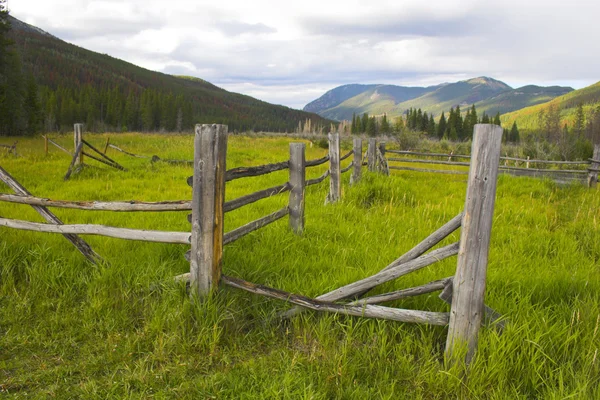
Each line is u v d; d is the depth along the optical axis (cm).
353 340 302
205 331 308
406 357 283
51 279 378
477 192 252
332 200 747
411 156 2103
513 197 911
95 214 628
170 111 10394
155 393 249
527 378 258
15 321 322
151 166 1302
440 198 857
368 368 274
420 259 286
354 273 386
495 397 241
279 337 315
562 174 1377
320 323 307
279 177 1110
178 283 357
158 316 320
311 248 477
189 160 1426
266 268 408
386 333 302
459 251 264
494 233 587
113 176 1118
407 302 336
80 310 343
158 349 289
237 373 269
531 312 319
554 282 379
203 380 262
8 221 408
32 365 274
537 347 269
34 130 4128
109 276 384
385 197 812
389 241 506
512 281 382
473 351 270
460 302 266
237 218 613
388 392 252
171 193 873
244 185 967
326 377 262
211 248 325
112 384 254
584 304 323
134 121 10050
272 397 243
